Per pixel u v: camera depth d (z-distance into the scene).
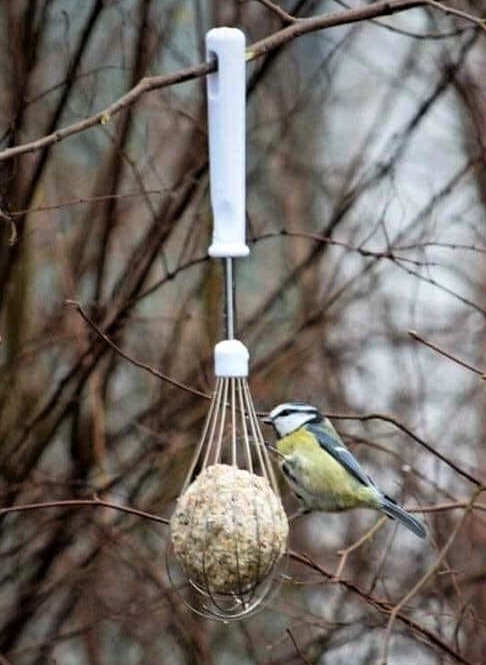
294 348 13.03
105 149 12.57
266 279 13.61
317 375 13.16
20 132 11.29
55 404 11.87
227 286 7.37
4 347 12.19
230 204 7.14
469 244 13.56
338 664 12.11
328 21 7.92
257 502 7.40
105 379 12.34
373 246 13.36
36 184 11.36
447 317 13.90
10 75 11.89
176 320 12.30
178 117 12.27
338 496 8.99
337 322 13.15
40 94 11.51
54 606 12.71
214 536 7.34
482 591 12.17
